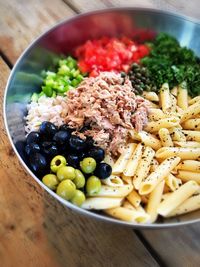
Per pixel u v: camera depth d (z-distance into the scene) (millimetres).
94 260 217
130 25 323
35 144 239
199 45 312
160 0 361
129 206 233
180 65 313
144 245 223
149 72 303
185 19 303
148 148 255
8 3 360
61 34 306
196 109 273
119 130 260
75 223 231
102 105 265
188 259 218
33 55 284
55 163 232
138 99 277
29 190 244
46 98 287
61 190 219
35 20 349
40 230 228
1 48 326
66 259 217
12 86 259
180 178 248
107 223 220
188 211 229
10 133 236
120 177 250
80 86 278
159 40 323
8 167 254
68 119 263
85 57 322
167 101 283
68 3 361
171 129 265
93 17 312
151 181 235
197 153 252
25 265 214
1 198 240
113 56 312
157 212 225
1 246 221
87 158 233
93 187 230
